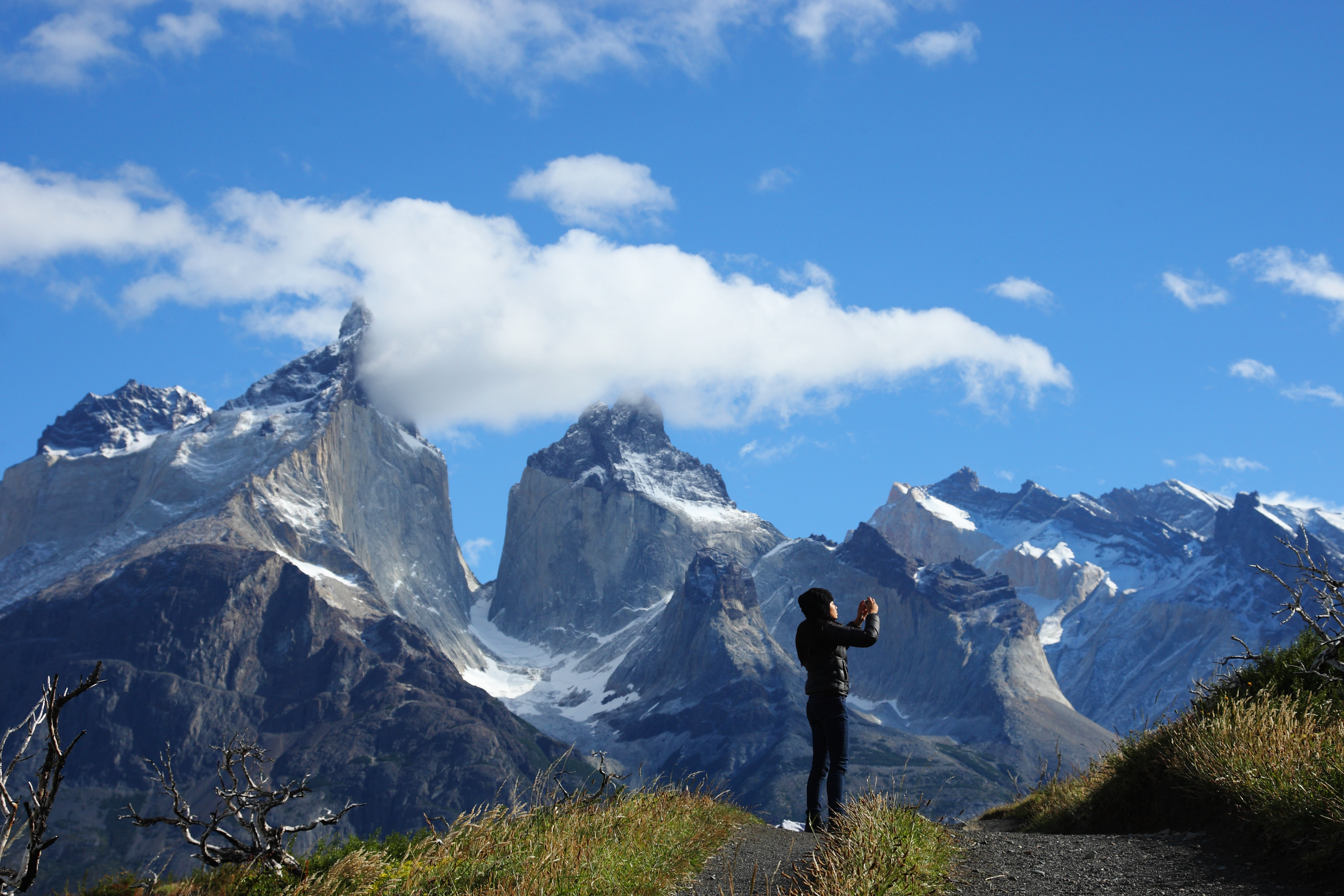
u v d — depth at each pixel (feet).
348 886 46.78
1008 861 41.16
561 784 52.44
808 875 37.40
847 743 47.96
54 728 31.86
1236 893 34.63
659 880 40.29
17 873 31.17
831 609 50.26
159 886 58.13
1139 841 43.93
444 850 45.37
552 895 37.86
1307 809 37.76
